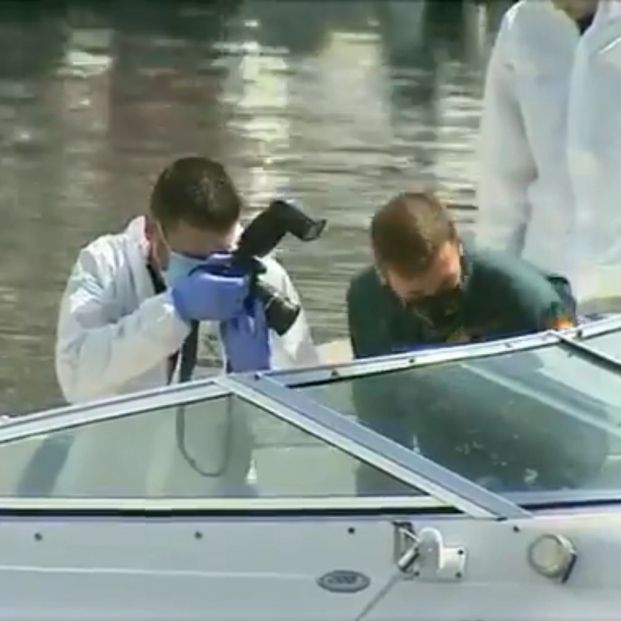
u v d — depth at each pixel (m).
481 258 12.88
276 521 9.12
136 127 47.03
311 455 9.60
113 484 9.50
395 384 10.54
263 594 8.71
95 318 12.61
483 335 12.73
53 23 71.25
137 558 8.98
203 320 11.66
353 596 8.66
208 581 8.81
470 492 9.27
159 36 68.75
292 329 12.75
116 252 12.88
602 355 11.30
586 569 8.82
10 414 22.03
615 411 10.44
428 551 8.73
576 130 17.94
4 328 26.39
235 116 49.72
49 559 9.00
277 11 79.62
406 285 12.37
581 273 18.00
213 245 11.73
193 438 9.80
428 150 44.72
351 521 9.07
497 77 18.62
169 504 9.30
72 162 41.38
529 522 9.02
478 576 8.80
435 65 63.47
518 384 10.71
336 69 61.41
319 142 45.59
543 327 12.67
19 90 53.00
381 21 78.12
